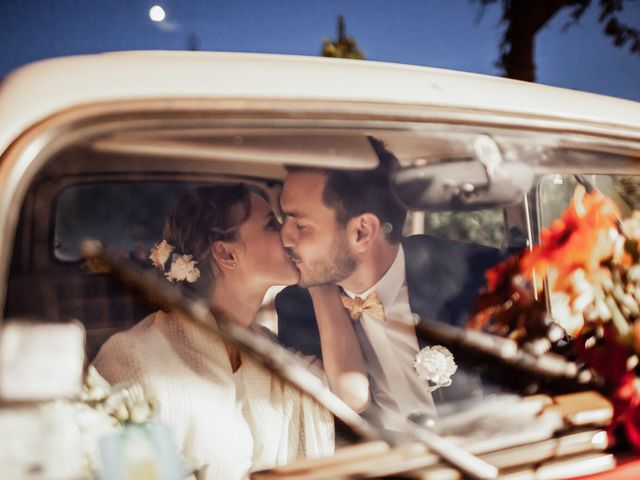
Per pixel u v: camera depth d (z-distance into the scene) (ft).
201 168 4.86
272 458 4.99
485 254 6.03
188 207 5.01
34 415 4.00
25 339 4.07
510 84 5.47
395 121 4.86
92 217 4.56
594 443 4.89
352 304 5.58
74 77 4.25
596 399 5.22
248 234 5.34
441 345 5.59
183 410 4.89
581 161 5.59
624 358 5.48
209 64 4.62
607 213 5.90
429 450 4.74
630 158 5.69
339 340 5.45
